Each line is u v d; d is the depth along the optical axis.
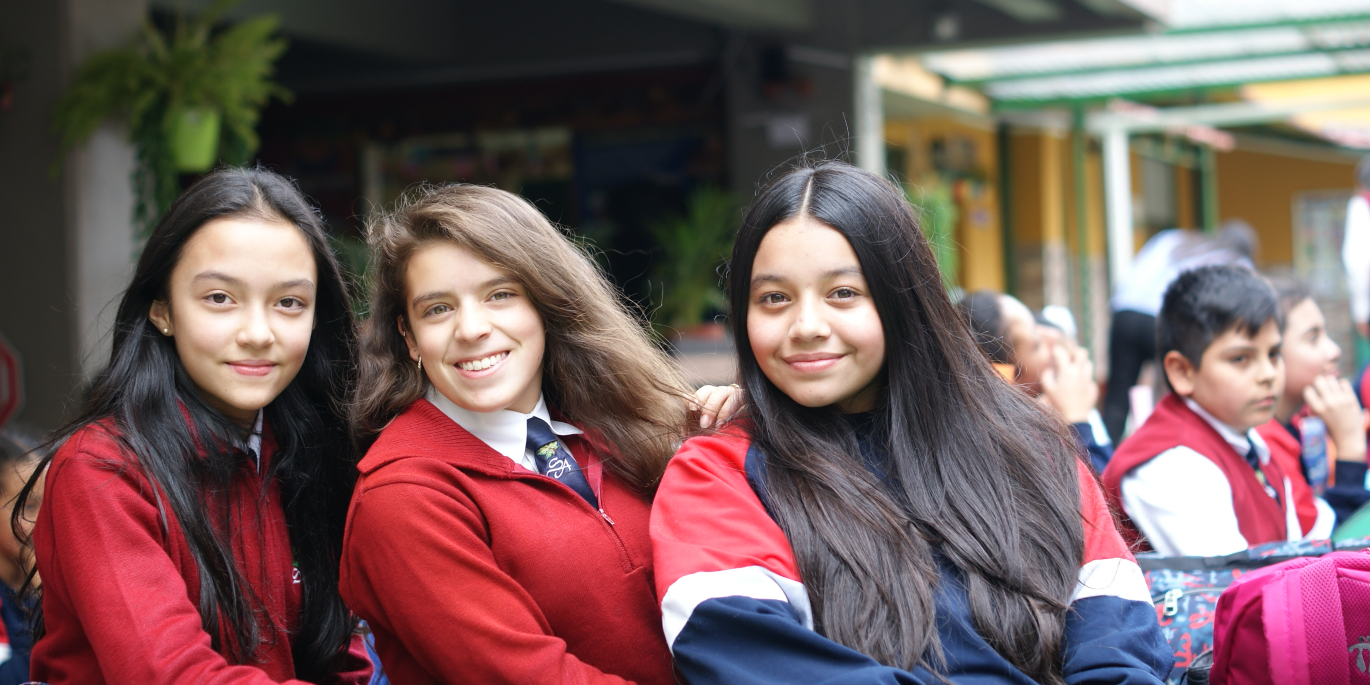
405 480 1.59
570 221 8.45
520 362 1.69
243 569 1.71
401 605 1.56
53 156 4.69
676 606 1.54
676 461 1.73
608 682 1.56
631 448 1.85
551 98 8.38
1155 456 2.34
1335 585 1.56
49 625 1.63
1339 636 1.54
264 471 1.79
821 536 1.61
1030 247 12.09
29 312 4.73
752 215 1.73
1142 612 1.64
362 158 8.67
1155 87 9.96
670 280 7.55
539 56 8.17
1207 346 2.35
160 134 4.60
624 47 8.02
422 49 7.98
